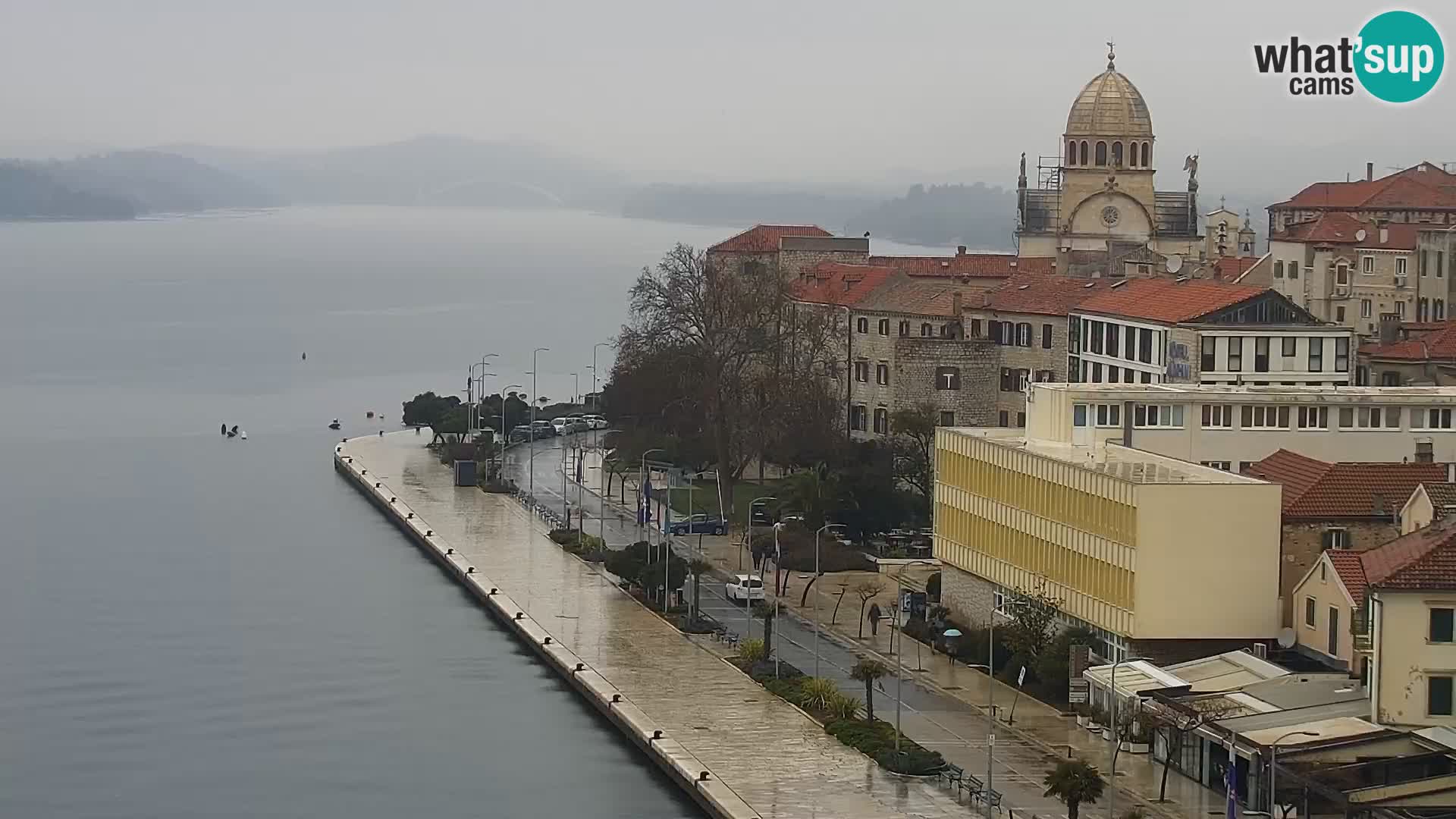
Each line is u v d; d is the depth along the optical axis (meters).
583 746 161.88
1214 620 156.38
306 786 153.62
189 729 169.62
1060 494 168.75
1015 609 174.25
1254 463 187.75
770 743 153.50
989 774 133.88
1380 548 142.75
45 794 152.38
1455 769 129.12
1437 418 190.25
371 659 193.25
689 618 198.62
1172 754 141.75
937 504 195.00
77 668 191.00
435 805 148.00
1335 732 131.62
